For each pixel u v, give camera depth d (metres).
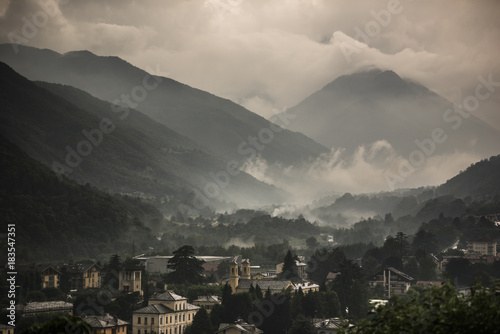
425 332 86.00
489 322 84.00
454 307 86.62
